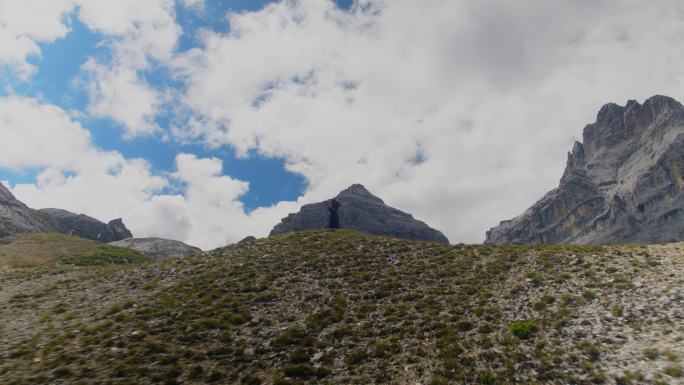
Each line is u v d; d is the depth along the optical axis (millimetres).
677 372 20297
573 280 34969
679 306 26703
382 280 41281
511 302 32875
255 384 23453
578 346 24609
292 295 37750
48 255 75312
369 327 30938
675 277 31375
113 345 27094
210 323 30781
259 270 45406
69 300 39562
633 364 21891
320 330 30609
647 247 41531
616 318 27078
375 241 57594
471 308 32875
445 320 31062
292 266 46938
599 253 41406
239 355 26688
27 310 36656
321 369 24906
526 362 23922
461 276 41094
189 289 39438
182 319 31828
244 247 58844
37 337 28969
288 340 28766
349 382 23609
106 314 33531
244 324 31469
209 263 49938
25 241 87188
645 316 26562
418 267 44938
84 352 26078
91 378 22859
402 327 30453
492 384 22312
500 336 27531
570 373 22312
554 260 41344
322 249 54094
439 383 22641
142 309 33906
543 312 29906
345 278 42375
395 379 23656
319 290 39031
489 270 41219
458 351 26062
